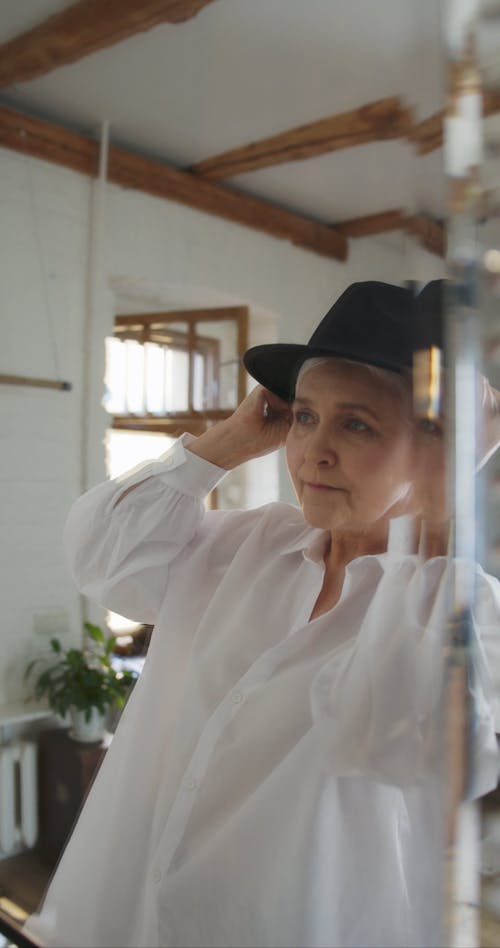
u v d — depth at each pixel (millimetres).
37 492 2127
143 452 2586
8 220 2182
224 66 1912
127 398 2529
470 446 421
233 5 1630
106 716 2088
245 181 2475
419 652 520
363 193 1989
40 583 2059
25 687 2025
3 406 2117
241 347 2605
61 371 2289
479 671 443
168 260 2516
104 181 2320
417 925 520
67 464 2256
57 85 2082
